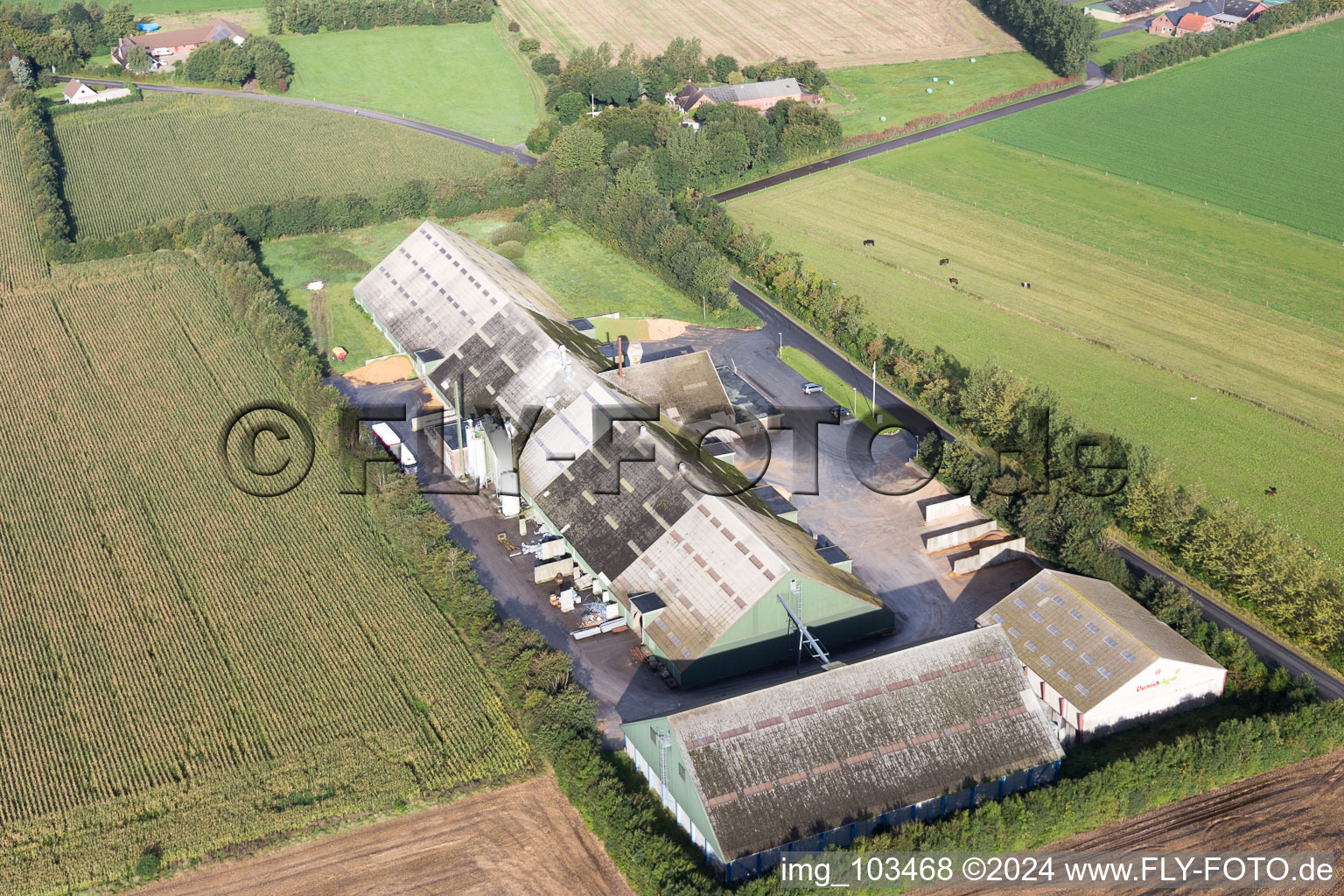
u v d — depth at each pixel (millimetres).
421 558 134875
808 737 102938
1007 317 196750
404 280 188250
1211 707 118125
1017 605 123500
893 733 104688
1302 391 173250
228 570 135875
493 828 104562
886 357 178500
